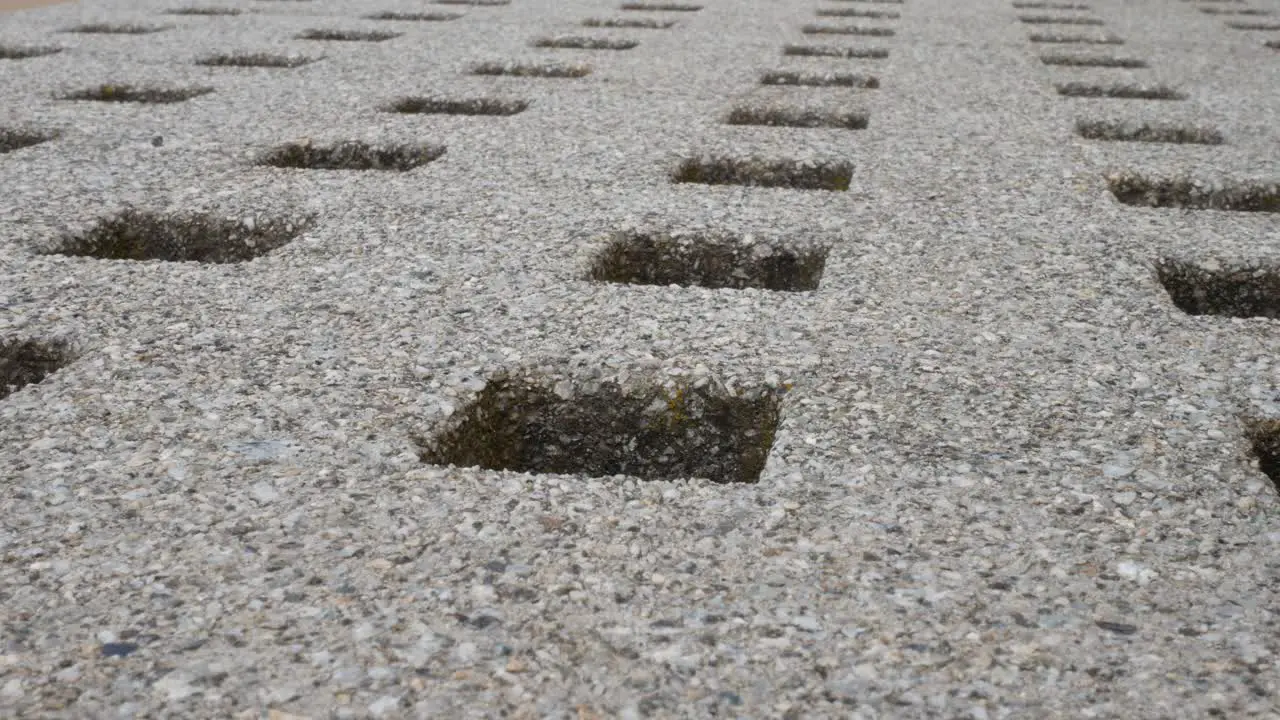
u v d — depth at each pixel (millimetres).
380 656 2033
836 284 3836
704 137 5949
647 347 3299
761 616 2160
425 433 2836
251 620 2127
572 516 2488
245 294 3691
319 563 2303
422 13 10820
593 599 2207
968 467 2691
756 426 3102
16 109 6371
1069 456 2750
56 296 3641
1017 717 1906
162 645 2053
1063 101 7199
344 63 8102
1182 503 2553
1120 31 10570
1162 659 2051
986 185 5125
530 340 3346
